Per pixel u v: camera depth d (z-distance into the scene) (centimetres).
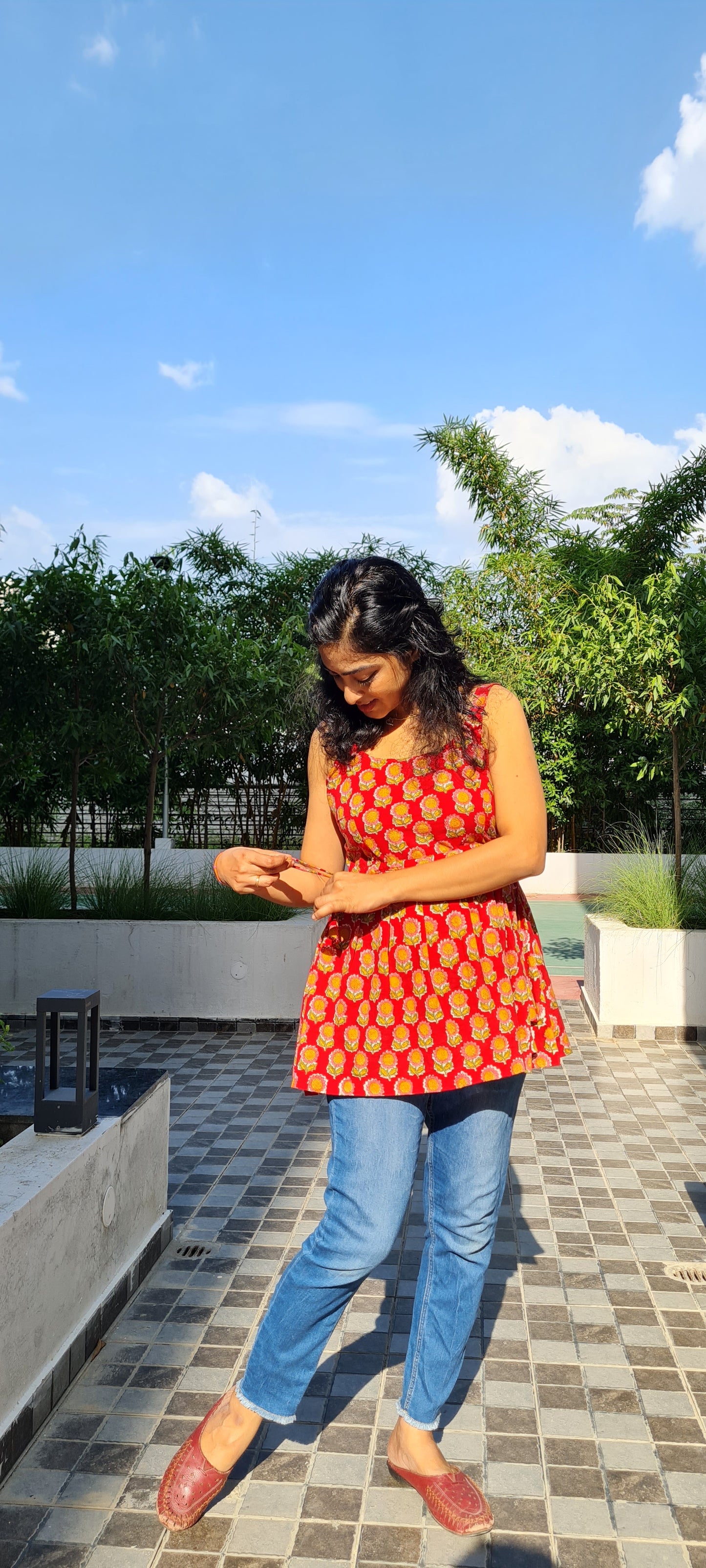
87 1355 249
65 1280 239
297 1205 351
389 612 164
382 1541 191
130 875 729
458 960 178
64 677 673
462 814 177
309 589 1366
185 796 1462
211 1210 346
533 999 183
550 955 914
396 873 172
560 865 1408
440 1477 196
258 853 187
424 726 173
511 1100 182
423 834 178
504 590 1219
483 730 175
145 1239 299
